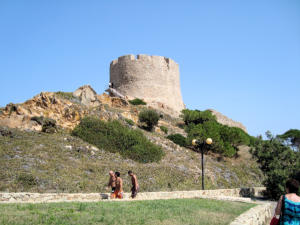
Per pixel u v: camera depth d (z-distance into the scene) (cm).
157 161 2600
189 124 4316
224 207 1230
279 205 643
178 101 5784
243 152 4034
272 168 2427
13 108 2461
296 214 613
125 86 5381
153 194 1567
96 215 851
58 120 2591
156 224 814
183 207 1123
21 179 1482
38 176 1564
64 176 1672
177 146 3247
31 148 1972
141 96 5244
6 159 1712
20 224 711
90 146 2372
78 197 1280
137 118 3803
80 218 802
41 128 2411
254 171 3459
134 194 1418
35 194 1160
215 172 2880
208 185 2423
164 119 4622
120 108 4066
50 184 1525
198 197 1616
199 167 2827
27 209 883
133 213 920
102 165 2023
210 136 3522
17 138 2103
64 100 2864
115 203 1097
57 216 803
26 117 2409
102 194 1365
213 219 938
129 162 2345
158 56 5556
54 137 2319
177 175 2345
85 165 1939
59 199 1207
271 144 2542
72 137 2442
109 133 2689
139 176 2034
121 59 5531
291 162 2470
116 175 1392
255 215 1083
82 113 2839
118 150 2509
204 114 4681
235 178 2998
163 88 5459
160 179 2117
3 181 1444
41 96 2675
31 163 1731
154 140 3092
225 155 3569
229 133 3988
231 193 2233
